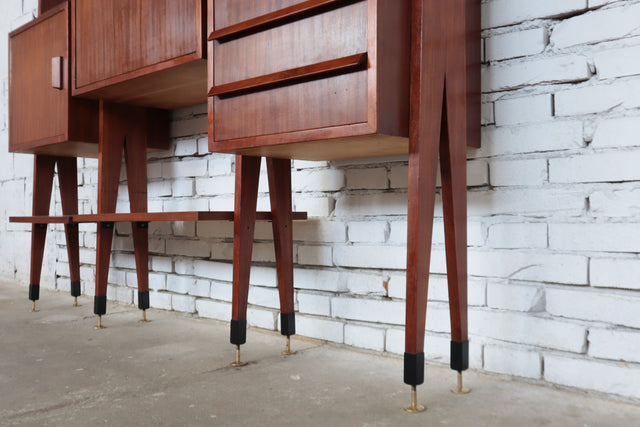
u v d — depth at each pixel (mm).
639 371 1214
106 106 2121
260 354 1660
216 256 2193
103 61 1897
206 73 1716
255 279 2037
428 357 1558
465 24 1310
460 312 1291
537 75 1380
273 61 1304
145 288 2178
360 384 1361
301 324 1863
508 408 1190
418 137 1156
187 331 1986
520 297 1399
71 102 2088
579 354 1306
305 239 1885
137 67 1760
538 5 1379
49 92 2191
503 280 1434
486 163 1465
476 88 1433
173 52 1634
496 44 1450
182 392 1308
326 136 1195
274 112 1303
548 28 1369
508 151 1428
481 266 1470
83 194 2879
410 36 1184
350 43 1151
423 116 1166
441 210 1549
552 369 1335
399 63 1156
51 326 2086
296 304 1896
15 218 2367
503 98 1438
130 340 1852
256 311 2018
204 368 1510
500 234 1438
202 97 2084
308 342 1817
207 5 1520
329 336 1784
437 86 1208
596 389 1269
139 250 2168
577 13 1325
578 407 1198
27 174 3273
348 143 1297
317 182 1849
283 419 1131
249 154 1546
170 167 2402
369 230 1709
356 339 1714
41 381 1404
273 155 1580
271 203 1656
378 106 1108
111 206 2125
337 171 1794
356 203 1746
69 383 1386
